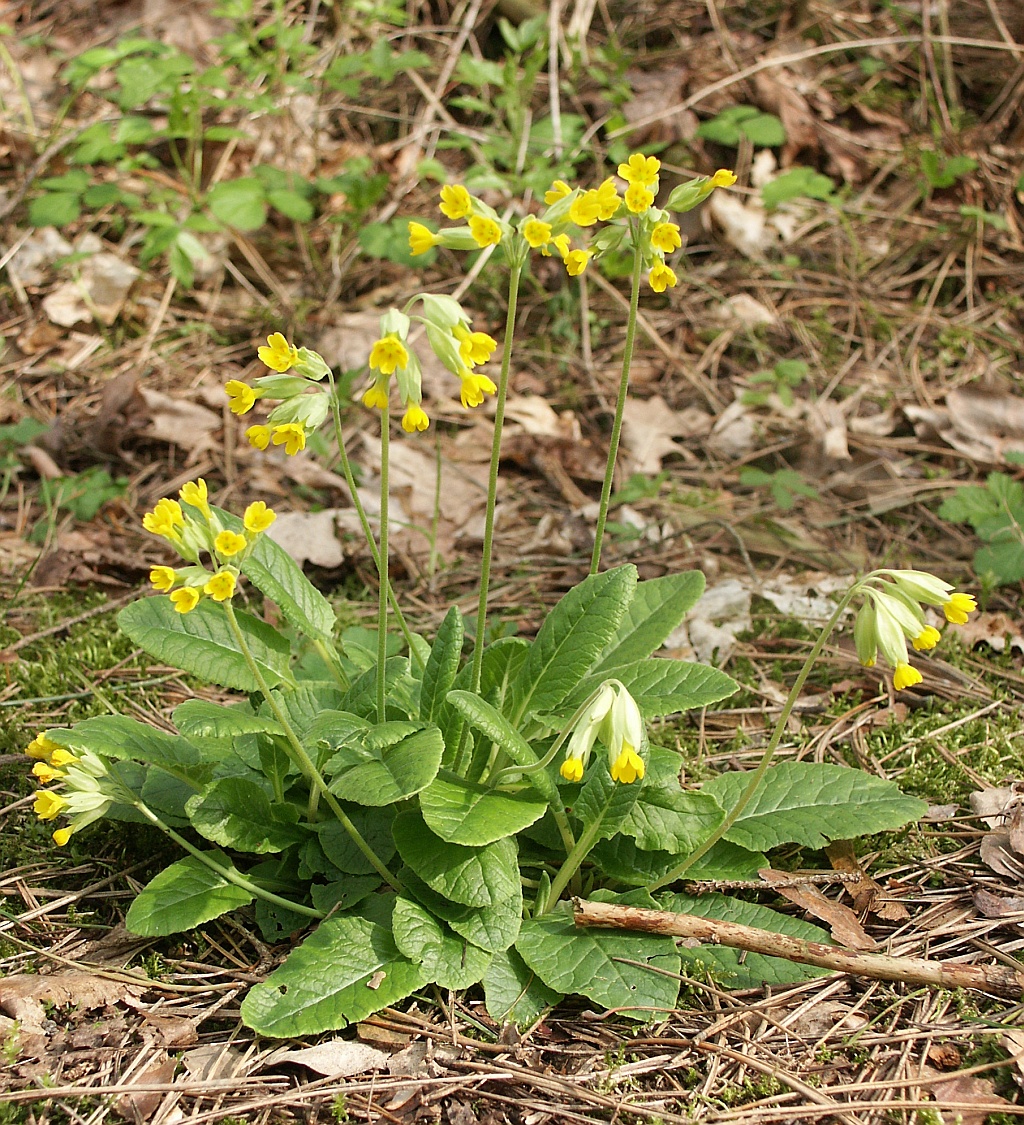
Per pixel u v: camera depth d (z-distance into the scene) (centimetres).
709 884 98
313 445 127
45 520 124
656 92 171
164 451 130
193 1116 90
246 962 96
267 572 100
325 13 191
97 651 112
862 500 127
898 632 90
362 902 96
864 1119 91
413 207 164
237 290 155
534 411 136
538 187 146
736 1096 91
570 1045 93
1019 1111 90
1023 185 156
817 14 188
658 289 94
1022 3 187
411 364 90
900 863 101
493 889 93
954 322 149
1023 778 105
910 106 179
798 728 109
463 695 94
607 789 95
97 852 101
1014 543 119
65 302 148
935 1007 94
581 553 123
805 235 162
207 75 150
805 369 133
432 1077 92
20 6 197
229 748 99
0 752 106
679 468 132
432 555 120
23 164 169
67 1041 93
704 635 116
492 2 185
